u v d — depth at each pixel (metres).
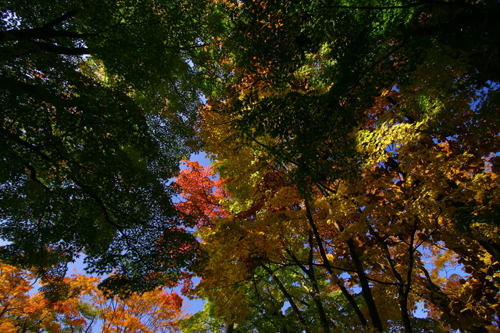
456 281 8.19
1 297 11.45
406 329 5.60
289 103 4.38
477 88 3.96
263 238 7.46
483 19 3.38
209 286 7.51
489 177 4.59
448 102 4.34
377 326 5.71
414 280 7.02
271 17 4.22
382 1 3.79
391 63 3.91
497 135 5.00
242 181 7.58
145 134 6.32
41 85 4.70
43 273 6.81
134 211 6.98
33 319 11.62
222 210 10.51
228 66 7.07
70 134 5.49
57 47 5.70
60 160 5.50
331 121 4.43
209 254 7.58
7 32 4.51
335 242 7.72
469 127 4.59
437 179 4.83
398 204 5.75
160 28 5.86
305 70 6.49
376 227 5.83
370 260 7.54
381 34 4.04
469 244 5.75
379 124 5.40
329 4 3.96
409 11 3.70
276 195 7.34
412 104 5.01
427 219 5.11
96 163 5.73
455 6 3.43
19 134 4.89
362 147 5.44
